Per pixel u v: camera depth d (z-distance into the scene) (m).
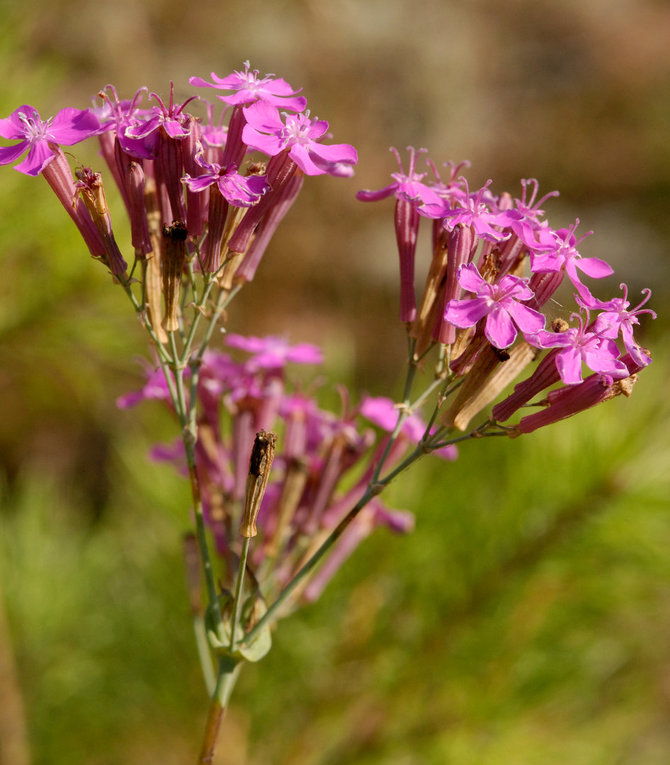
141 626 0.39
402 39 1.11
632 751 0.43
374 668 0.37
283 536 0.31
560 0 1.53
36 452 0.70
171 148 0.28
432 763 0.36
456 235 0.28
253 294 0.90
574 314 0.28
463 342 0.28
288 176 0.29
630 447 0.35
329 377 0.40
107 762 0.38
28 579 0.40
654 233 1.25
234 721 0.38
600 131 1.40
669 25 1.53
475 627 0.37
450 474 0.37
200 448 0.31
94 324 0.38
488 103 1.33
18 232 0.37
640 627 0.38
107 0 0.89
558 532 0.36
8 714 0.37
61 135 0.28
